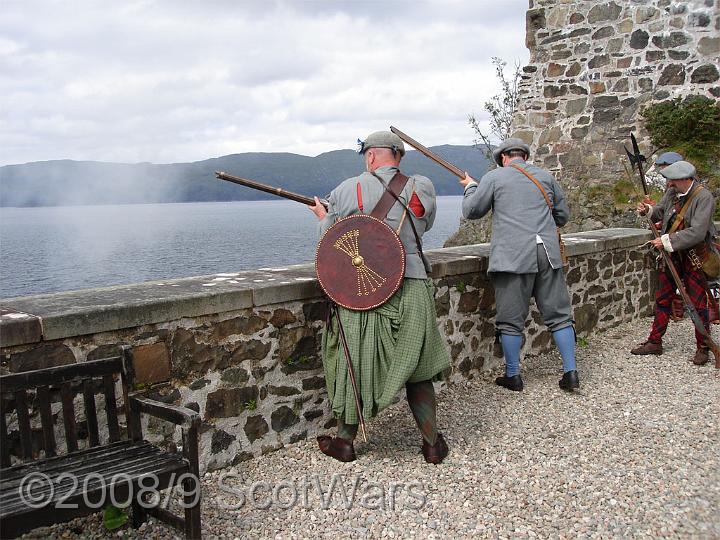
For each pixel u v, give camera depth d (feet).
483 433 12.70
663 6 32.37
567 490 10.29
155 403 8.72
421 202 11.36
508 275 14.92
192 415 8.23
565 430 12.78
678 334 20.63
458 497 10.12
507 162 15.60
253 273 12.91
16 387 8.11
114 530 9.14
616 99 34.01
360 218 10.95
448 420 13.42
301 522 9.41
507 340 15.20
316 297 12.24
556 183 15.43
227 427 11.14
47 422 8.41
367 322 10.88
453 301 15.34
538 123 36.37
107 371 8.87
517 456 11.61
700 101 31.22
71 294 10.43
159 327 10.14
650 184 32.14
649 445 12.00
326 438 11.92
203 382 10.76
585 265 19.85
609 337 20.43
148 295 10.34
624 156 33.71
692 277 17.12
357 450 12.01
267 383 11.66
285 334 11.85
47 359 8.97
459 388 15.48
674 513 9.49
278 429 11.89
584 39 34.73
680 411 13.74
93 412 8.82
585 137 34.94
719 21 31.09
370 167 11.61
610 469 11.02
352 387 10.87
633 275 22.58
